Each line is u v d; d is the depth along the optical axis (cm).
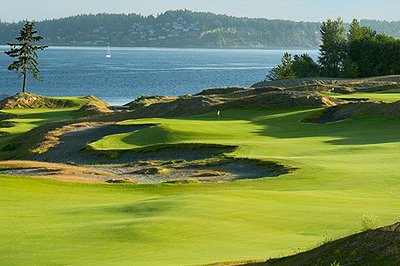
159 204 3038
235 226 2572
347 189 3591
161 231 2475
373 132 6366
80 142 6869
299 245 2255
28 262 2106
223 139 6350
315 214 2798
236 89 12044
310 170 4347
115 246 2291
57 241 2377
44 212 3022
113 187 4056
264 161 4838
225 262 2003
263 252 2158
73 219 2812
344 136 6225
